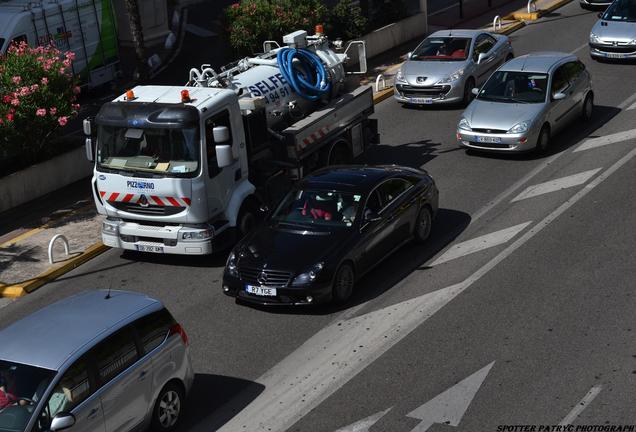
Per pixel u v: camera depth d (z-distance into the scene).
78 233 24.98
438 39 35.47
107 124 21.73
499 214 23.66
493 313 18.30
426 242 22.30
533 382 15.59
